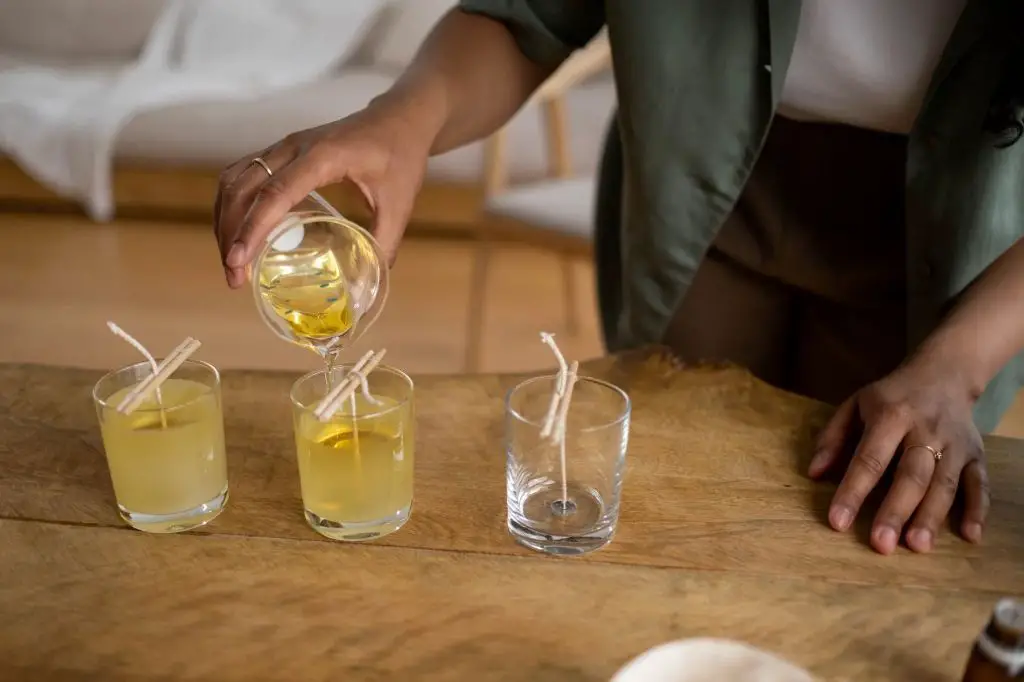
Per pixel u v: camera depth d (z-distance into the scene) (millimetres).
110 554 748
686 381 964
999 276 882
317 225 839
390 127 980
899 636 671
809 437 886
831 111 1080
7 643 666
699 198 1128
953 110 976
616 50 1098
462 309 2514
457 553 750
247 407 932
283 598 705
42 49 3014
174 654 658
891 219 1138
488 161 2135
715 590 712
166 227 2922
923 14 985
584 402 813
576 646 664
